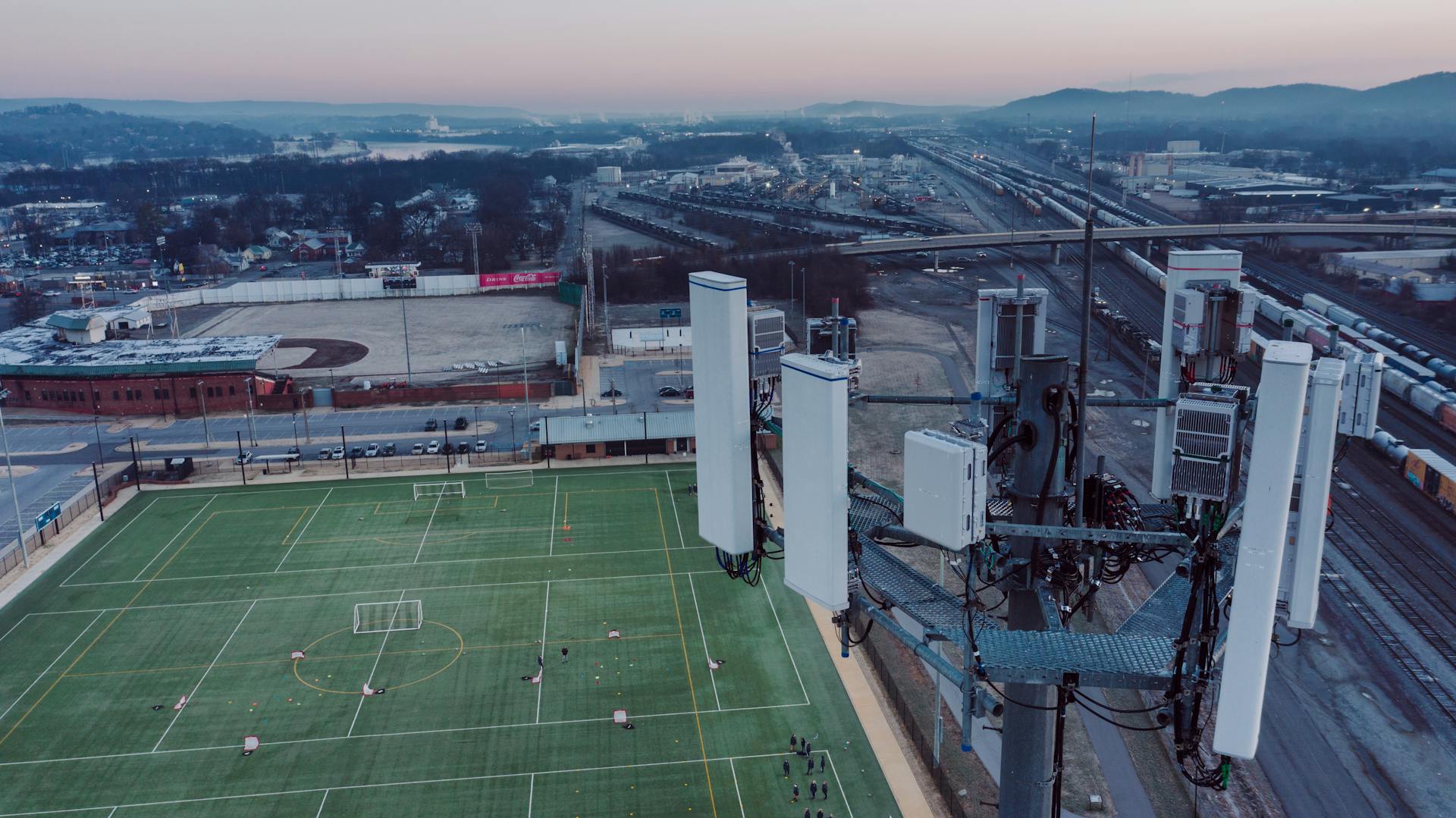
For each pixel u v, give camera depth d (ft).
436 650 295.48
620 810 225.76
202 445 492.95
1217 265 88.33
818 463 79.56
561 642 298.76
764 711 261.65
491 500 413.59
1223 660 69.72
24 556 359.25
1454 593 321.32
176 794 233.35
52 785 236.84
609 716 261.65
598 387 590.14
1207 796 225.76
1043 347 98.53
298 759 246.06
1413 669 279.08
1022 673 76.33
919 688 270.87
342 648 297.53
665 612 315.78
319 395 563.07
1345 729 252.42
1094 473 95.66
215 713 265.95
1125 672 75.51
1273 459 64.34
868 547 98.58
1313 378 71.10
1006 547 87.81
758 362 94.63
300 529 386.93
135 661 291.79
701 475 98.32
